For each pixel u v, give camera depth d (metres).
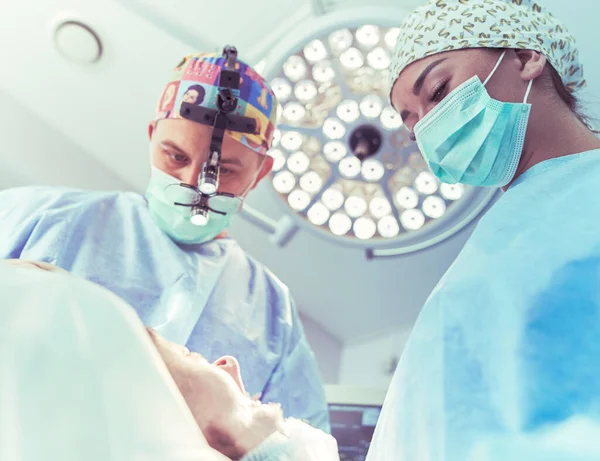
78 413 0.55
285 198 2.43
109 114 2.54
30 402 0.54
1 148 2.57
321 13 2.17
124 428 0.56
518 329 0.88
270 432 0.91
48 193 1.83
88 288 0.66
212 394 0.91
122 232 1.84
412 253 2.52
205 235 1.85
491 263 0.96
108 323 0.63
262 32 2.25
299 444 0.91
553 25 1.34
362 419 2.07
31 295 0.61
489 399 0.86
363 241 2.45
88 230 1.79
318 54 2.21
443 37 1.32
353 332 2.96
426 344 0.93
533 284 0.91
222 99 1.74
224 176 1.80
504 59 1.29
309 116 2.33
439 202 2.38
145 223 1.87
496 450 0.80
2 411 0.53
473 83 1.25
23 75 2.48
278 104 2.09
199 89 1.77
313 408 1.82
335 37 2.18
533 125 1.23
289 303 1.98
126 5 2.28
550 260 0.93
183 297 1.76
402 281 2.68
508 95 1.26
